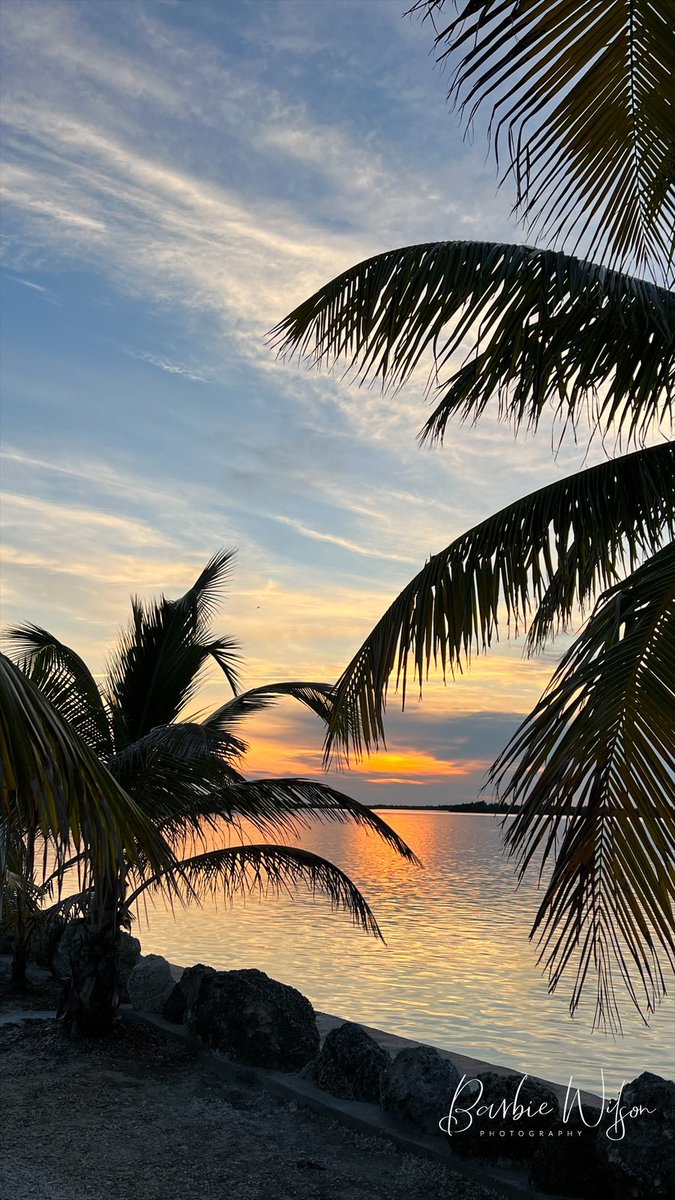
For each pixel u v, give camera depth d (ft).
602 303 14.88
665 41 9.55
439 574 16.46
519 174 11.02
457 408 16.21
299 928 68.28
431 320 15.97
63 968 36.24
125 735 30.09
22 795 10.59
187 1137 20.45
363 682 17.44
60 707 29.12
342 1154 19.47
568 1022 38.27
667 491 14.96
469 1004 41.65
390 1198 17.24
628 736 9.56
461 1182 17.72
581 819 9.52
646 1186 15.05
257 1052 24.64
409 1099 20.21
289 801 28.48
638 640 10.14
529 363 15.35
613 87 10.10
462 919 73.46
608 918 9.20
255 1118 21.67
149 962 31.32
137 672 30.17
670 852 9.16
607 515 15.38
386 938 62.39
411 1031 36.83
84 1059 25.94
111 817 11.35
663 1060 32.73
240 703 30.89
